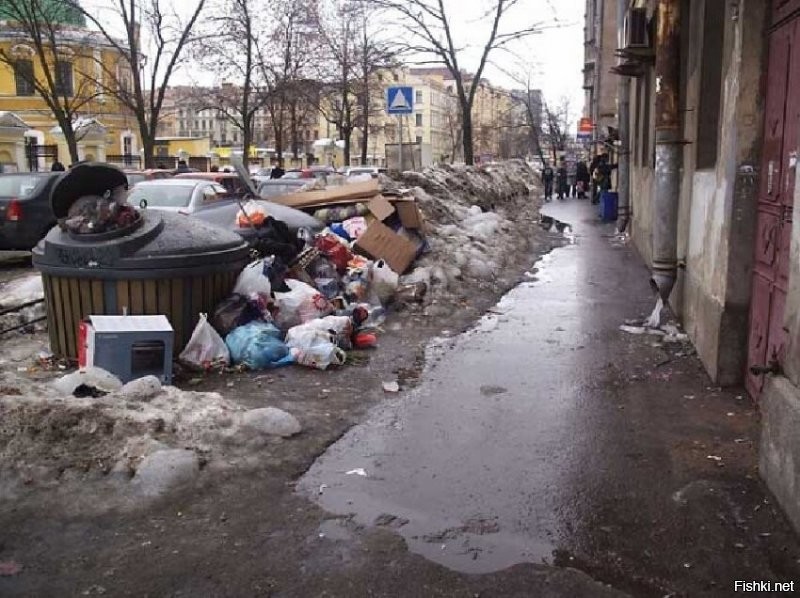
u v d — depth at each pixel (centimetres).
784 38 525
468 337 807
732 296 608
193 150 6612
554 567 357
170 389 530
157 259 653
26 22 2967
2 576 344
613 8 3291
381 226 1014
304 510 411
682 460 476
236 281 746
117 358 588
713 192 673
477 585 342
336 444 505
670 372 669
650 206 1288
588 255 1519
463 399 600
